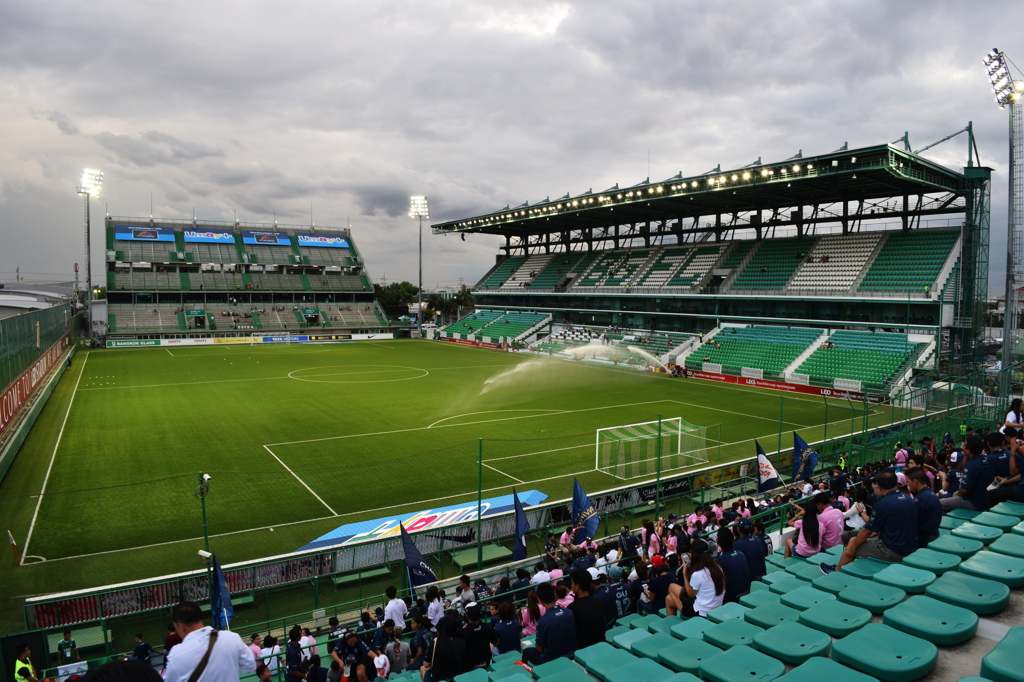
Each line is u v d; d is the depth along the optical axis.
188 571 18.14
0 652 12.02
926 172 49.06
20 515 22.31
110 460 29.06
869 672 4.91
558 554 15.88
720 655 5.57
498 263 108.62
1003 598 5.87
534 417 39.72
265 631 14.91
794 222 67.50
